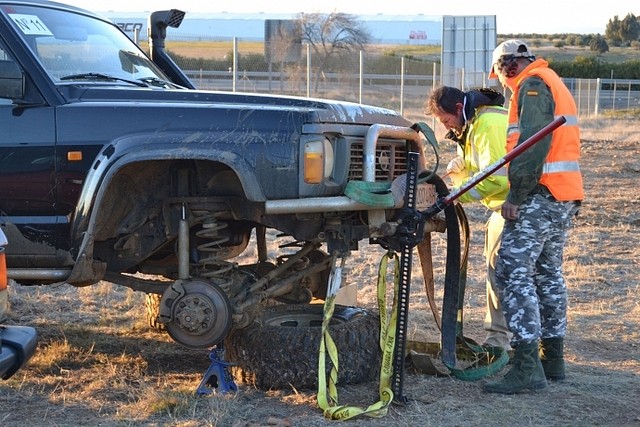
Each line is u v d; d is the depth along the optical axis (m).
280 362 5.23
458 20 29.95
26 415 4.89
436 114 5.95
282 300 6.26
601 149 22.70
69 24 6.02
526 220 5.39
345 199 5.03
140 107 5.21
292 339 5.25
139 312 7.55
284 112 5.06
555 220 5.43
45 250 5.28
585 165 19.48
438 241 10.84
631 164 19.53
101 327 7.09
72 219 5.23
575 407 5.13
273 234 11.07
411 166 5.02
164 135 5.09
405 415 4.95
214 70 27.73
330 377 5.11
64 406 5.05
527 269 5.40
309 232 5.26
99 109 5.23
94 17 6.46
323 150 5.05
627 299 8.21
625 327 7.18
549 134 5.16
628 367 6.07
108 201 5.27
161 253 5.93
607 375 5.84
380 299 5.41
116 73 5.99
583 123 31.69
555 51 91.25
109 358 6.15
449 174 6.12
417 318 7.39
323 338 5.10
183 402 4.98
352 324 5.44
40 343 6.52
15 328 4.41
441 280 8.86
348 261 9.71
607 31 103.88
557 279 5.66
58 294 8.14
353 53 35.31
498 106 5.90
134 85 5.91
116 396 5.26
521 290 5.40
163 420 4.82
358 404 5.12
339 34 36.81
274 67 28.14
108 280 5.54
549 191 5.39
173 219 5.34
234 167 4.96
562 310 5.66
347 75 29.41
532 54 5.51
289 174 5.01
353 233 5.24
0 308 4.29
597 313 7.63
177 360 6.13
